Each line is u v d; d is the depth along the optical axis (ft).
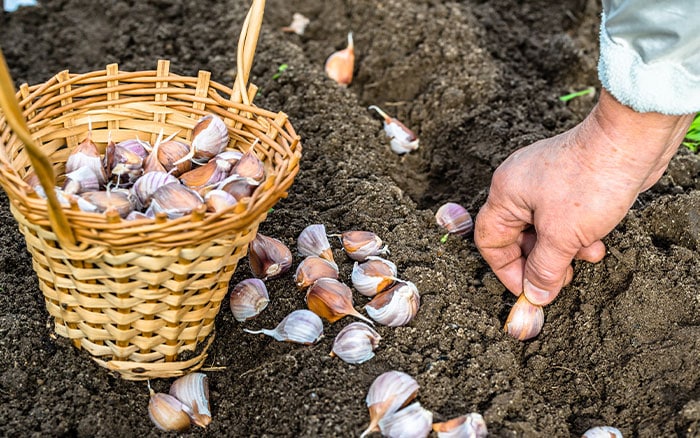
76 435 2.23
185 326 2.21
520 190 2.33
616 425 2.31
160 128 2.37
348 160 2.82
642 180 2.22
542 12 3.47
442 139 3.01
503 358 2.35
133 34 3.36
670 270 2.48
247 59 2.34
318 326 2.34
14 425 2.21
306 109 3.00
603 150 2.20
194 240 2.03
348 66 3.21
